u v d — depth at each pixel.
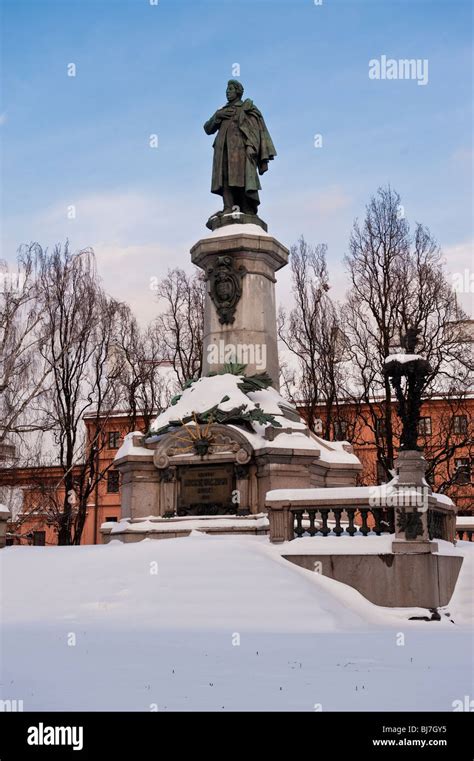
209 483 22.72
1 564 17.92
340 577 16.81
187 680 8.91
